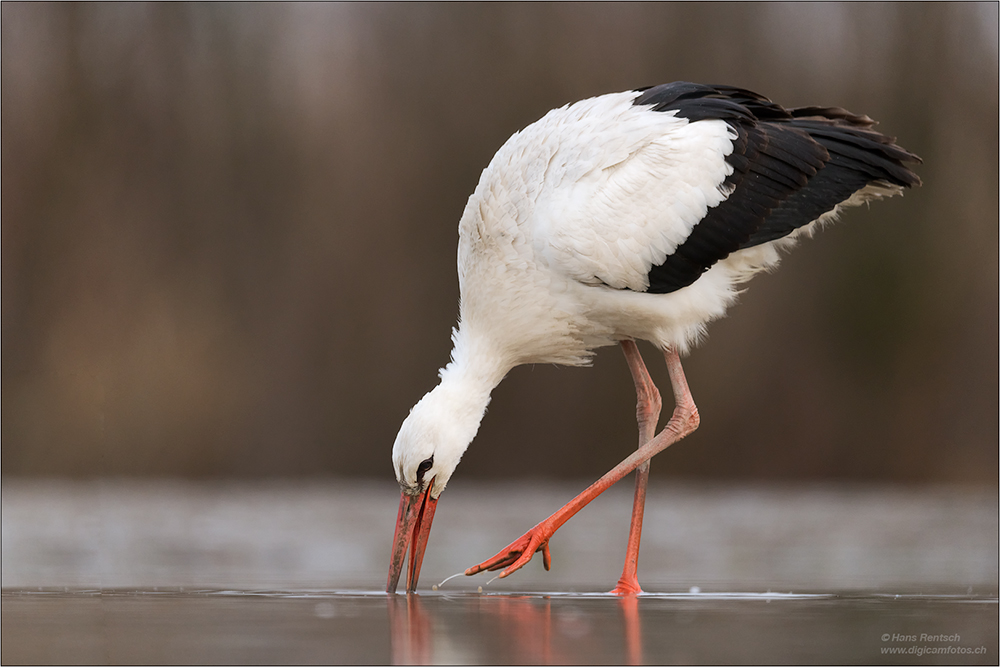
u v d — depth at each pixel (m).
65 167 19.67
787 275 18.88
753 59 19.66
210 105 20.09
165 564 9.52
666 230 7.75
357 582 8.26
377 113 19.77
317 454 18.72
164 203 19.72
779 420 18.77
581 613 6.23
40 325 19.00
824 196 8.06
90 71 20.03
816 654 5.00
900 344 19.11
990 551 11.00
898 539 11.96
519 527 12.69
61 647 5.11
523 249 7.73
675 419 8.09
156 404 18.64
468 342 7.96
